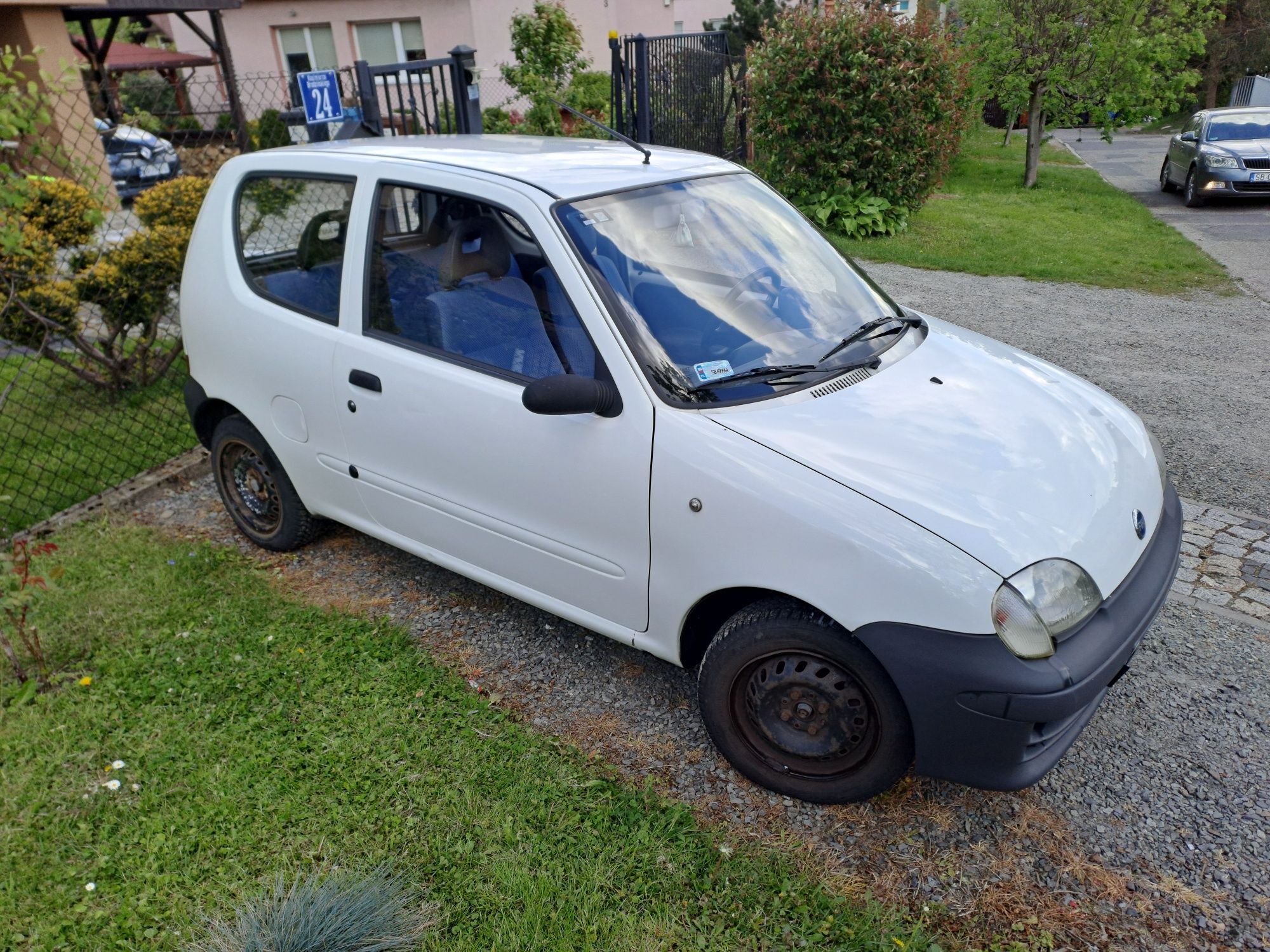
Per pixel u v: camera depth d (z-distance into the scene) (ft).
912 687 7.93
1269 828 8.90
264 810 9.18
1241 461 17.26
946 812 9.21
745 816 9.19
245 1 65.87
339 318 11.78
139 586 13.26
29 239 15.21
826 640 8.45
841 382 9.82
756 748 9.36
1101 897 8.22
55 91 12.17
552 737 10.25
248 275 12.99
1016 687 7.61
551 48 36.47
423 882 8.36
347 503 12.71
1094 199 51.88
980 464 8.72
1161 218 46.91
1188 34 52.31
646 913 8.02
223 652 11.76
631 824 8.96
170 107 46.06
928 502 8.19
